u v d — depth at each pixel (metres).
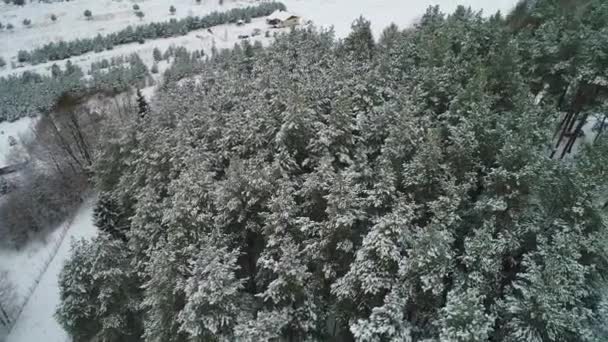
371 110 30.20
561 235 18.08
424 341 17.08
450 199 21.08
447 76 30.45
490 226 19.30
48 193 48.75
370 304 20.06
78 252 26.72
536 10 47.97
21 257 44.31
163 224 25.78
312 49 46.12
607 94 30.27
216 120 32.44
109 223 32.78
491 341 18.75
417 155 23.20
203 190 25.64
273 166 24.61
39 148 51.53
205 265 20.64
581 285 18.05
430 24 49.53
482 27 40.31
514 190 20.50
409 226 21.06
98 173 39.53
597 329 17.78
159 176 30.41
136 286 28.08
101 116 55.47
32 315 37.53
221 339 20.36
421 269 18.38
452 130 24.23
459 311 15.62
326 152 25.62
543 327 16.70
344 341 23.59
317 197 23.17
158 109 39.06
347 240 21.23
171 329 23.00
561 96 32.75
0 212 46.94
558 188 19.97
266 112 29.39
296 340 22.67
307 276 20.61
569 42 30.42
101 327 27.56
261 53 49.06
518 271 20.70
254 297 24.81
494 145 23.84
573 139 33.00
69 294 26.33
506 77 30.52
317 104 30.16
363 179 24.44
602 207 19.36
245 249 26.84
